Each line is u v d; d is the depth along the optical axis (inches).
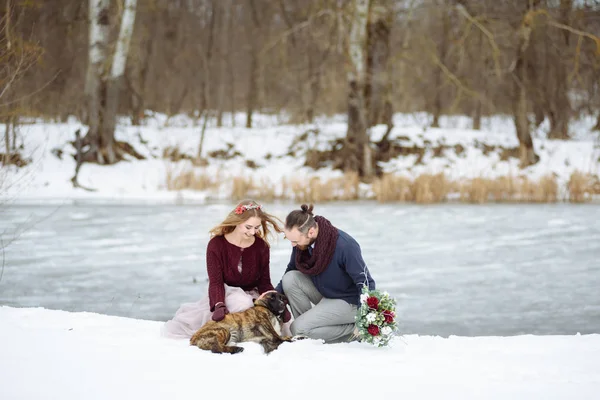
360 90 956.0
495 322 279.7
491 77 1053.2
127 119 1132.5
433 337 213.6
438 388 150.5
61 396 140.2
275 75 1103.0
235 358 175.8
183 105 1268.5
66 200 736.3
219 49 1180.5
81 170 867.4
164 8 1094.4
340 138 1063.6
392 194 813.2
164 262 407.5
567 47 1010.7
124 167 912.9
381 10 957.8
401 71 1008.2
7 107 400.8
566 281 362.0
